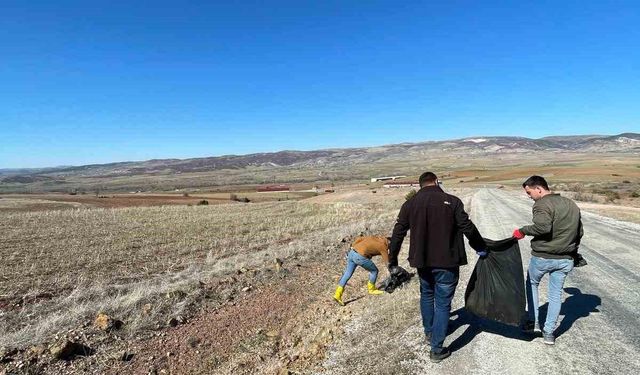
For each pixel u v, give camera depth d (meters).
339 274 10.52
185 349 6.57
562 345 5.05
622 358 4.65
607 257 10.38
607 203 33.53
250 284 9.91
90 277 10.98
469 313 6.34
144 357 6.27
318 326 6.82
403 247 13.29
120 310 7.74
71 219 26.58
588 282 7.98
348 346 5.56
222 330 7.30
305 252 13.62
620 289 7.46
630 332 5.39
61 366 5.82
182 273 11.06
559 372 4.38
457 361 4.75
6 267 12.05
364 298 7.91
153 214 30.95
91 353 6.22
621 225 17.17
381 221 21.83
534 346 5.05
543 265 5.00
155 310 7.78
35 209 42.72
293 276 10.59
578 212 4.83
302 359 5.51
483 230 16.28
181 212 33.16
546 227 4.78
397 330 5.79
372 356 5.07
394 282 8.04
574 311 6.30
